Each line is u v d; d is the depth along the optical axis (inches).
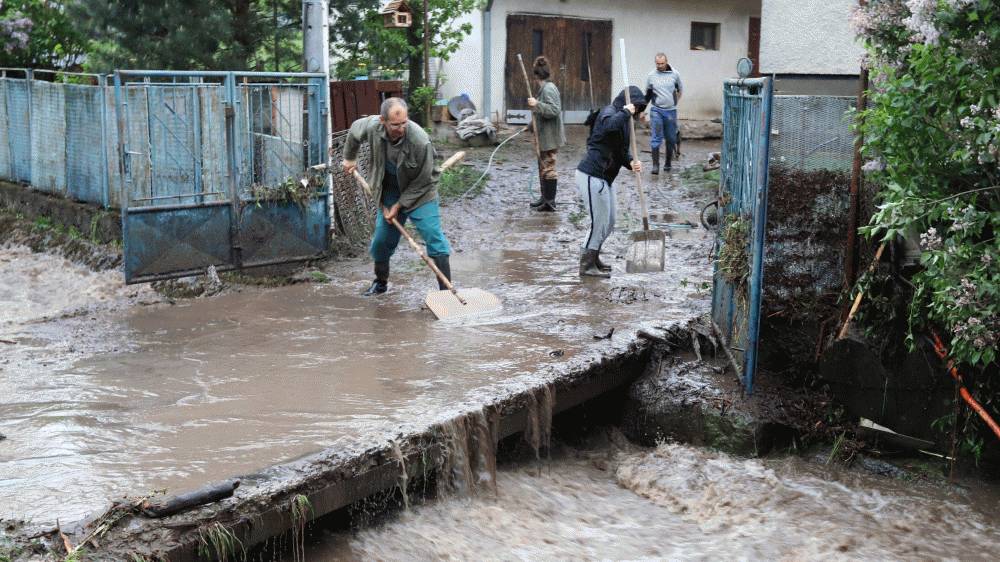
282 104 355.3
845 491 221.9
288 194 356.5
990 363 220.1
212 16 463.5
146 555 149.3
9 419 207.8
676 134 665.6
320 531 186.2
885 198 230.4
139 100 326.6
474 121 674.8
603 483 233.5
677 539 205.8
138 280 325.4
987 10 199.6
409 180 305.0
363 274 359.6
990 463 226.4
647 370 262.1
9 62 592.4
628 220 455.8
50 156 454.6
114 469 178.2
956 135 211.0
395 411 208.5
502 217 469.4
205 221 338.3
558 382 232.1
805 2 355.6
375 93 512.4
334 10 534.0
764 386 249.1
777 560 196.2
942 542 201.6
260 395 222.4
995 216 204.4
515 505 210.1
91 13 459.8
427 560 183.3
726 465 231.1
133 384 232.8
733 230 249.4
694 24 858.1
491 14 722.8
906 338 222.8
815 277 257.4
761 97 229.6
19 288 379.2
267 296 327.9
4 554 143.9
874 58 233.5
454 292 298.4
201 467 178.9
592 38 784.9
